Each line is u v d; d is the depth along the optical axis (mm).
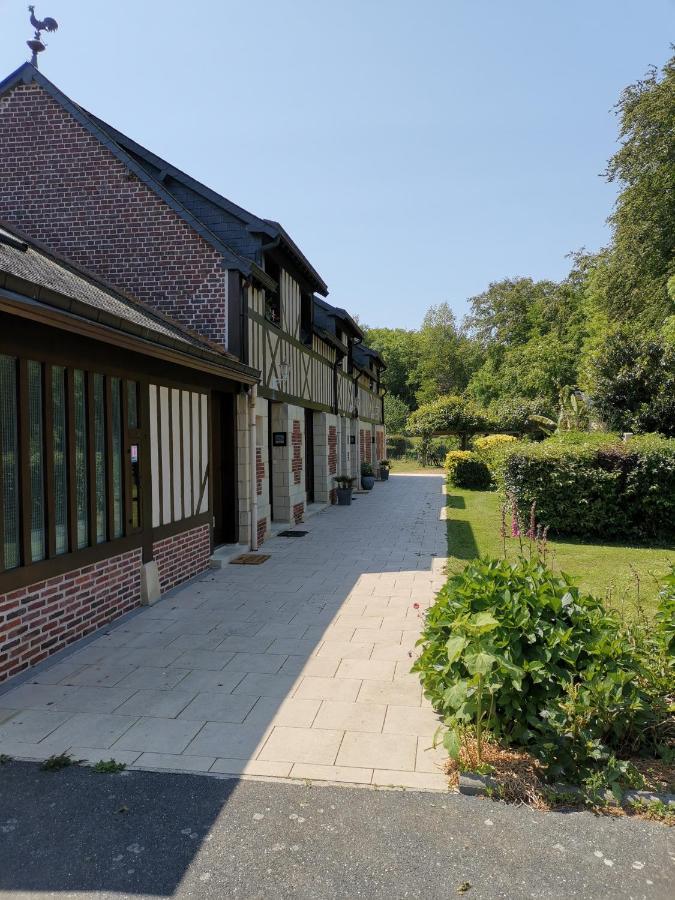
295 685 4156
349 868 2379
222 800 2836
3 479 4234
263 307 9836
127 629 5375
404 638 5121
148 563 6250
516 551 8875
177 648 4902
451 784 2949
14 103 9156
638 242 20250
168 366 6727
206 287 8758
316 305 15680
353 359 19484
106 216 8969
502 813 2736
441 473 27328
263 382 9727
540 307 42500
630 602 5781
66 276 6684
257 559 8367
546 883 2303
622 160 19703
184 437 7145
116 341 4926
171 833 2592
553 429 30031
